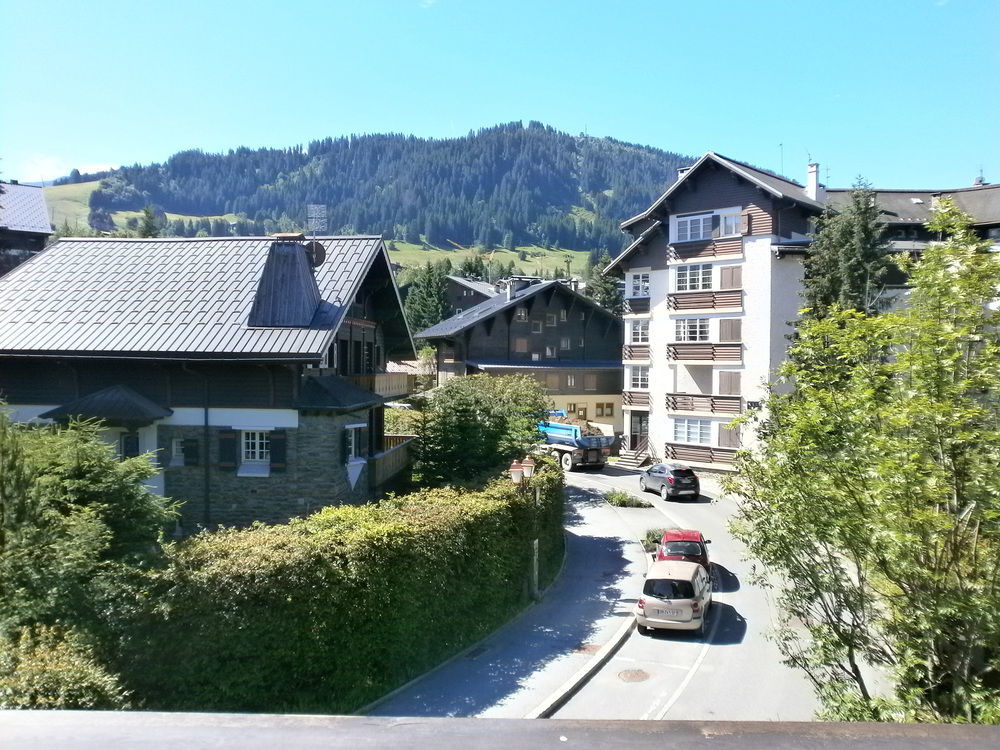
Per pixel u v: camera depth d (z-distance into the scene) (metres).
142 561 12.12
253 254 25.27
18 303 23.91
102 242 27.12
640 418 47.50
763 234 38.28
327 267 25.50
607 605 21.22
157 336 21.97
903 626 9.84
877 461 9.66
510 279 56.75
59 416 21.06
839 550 11.35
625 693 15.45
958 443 9.03
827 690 10.80
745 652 17.86
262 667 12.56
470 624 17.84
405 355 34.56
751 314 38.84
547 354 57.75
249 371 22.17
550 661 16.84
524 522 21.36
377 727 1.43
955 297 9.50
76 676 8.21
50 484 11.64
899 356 9.82
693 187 41.28
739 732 1.50
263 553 13.04
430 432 27.92
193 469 22.42
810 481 10.56
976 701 8.53
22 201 55.00
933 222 10.62
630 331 47.09
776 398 11.95
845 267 29.86
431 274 79.12
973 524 9.47
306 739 1.38
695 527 30.66
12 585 10.06
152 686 11.54
